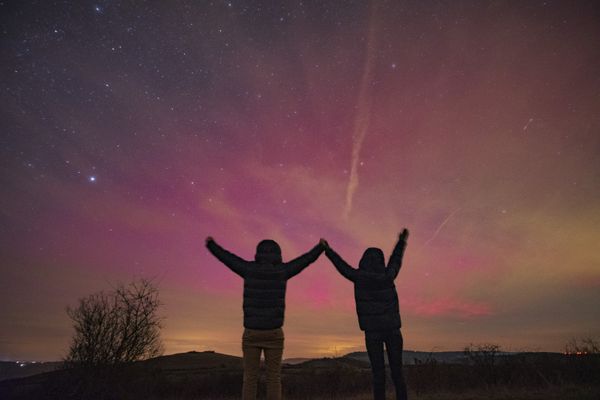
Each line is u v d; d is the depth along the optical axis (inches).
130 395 454.0
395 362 226.8
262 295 194.1
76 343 438.3
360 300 232.8
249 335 189.9
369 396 409.1
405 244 248.2
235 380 581.6
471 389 373.7
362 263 239.1
